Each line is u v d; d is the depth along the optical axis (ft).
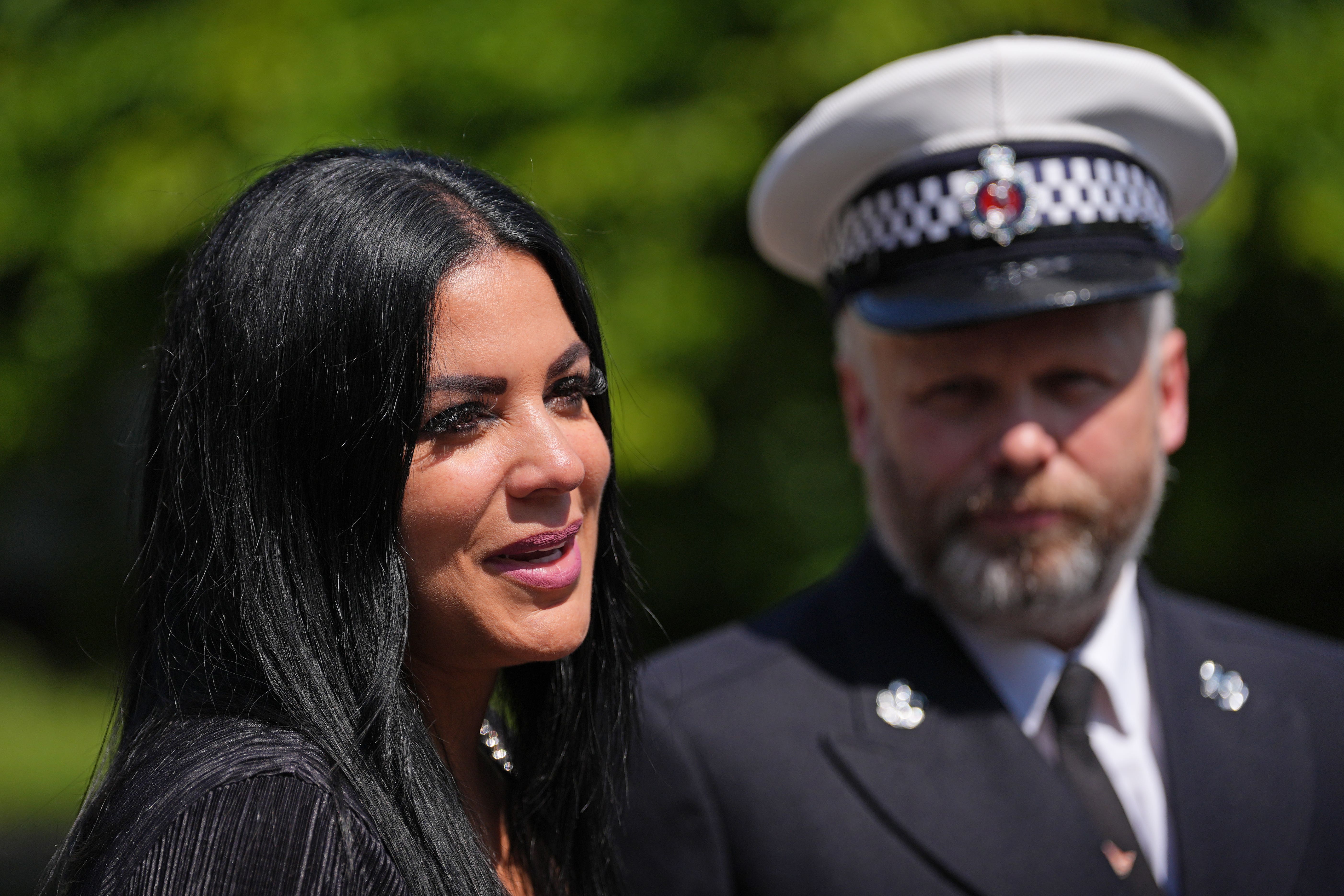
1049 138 24.85
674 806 23.97
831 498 53.78
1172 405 26.03
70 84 50.01
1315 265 45.27
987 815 23.15
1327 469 49.52
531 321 15.15
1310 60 48.26
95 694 115.65
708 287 44.39
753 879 23.62
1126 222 24.75
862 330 25.72
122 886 12.59
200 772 13.17
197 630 14.87
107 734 16.01
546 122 44.32
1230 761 24.18
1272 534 49.47
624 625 18.40
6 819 81.56
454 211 15.06
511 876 17.40
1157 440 24.61
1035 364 23.25
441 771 15.05
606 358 17.87
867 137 25.57
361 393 14.30
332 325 14.33
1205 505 49.21
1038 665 24.38
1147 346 24.30
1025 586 23.30
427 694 16.08
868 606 25.70
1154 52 45.11
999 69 24.75
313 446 14.44
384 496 14.46
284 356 14.40
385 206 14.69
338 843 13.21
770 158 28.94
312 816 13.19
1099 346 23.43
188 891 12.50
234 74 45.24
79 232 47.65
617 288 43.04
